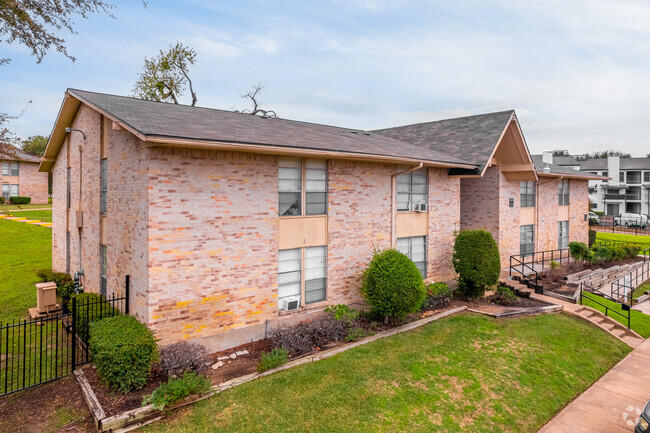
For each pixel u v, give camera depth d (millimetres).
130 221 9297
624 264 22625
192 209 8852
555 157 64250
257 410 7012
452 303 14055
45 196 45656
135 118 8820
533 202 21781
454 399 8023
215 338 9328
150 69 34812
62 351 9336
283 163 10734
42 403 7215
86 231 13641
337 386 7965
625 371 10312
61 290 13281
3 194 42219
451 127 19656
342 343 10031
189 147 8547
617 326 13258
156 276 8398
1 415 6852
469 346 10477
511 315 12945
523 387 8828
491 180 18891
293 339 9414
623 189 61656
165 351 8102
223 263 9398
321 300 11859
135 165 8922
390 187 13531
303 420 6844
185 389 6980
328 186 11680
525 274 18031
